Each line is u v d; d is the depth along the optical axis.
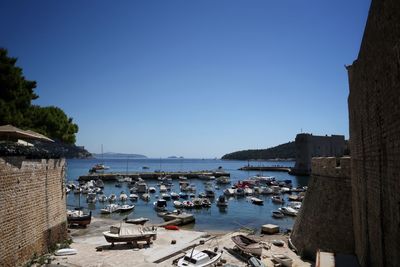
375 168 14.90
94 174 125.31
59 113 54.25
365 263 18.08
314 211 29.45
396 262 11.42
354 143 23.38
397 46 9.99
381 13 11.75
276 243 33.22
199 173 136.62
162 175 127.19
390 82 11.20
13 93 38.03
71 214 43.19
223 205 64.69
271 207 65.44
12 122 36.41
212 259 25.39
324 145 135.38
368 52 14.89
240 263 26.14
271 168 182.50
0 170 20.05
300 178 124.50
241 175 154.62
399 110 10.28
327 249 26.72
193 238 33.56
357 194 22.30
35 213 24.62
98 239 32.34
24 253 22.66
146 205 66.94
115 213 57.88
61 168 30.38
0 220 19.91
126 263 24.73
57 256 25.97
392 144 11.49
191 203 63.84
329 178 28.59
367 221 17.59
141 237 29.50
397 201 11.05
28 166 23.64
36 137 28.28
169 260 26.25
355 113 21.94
